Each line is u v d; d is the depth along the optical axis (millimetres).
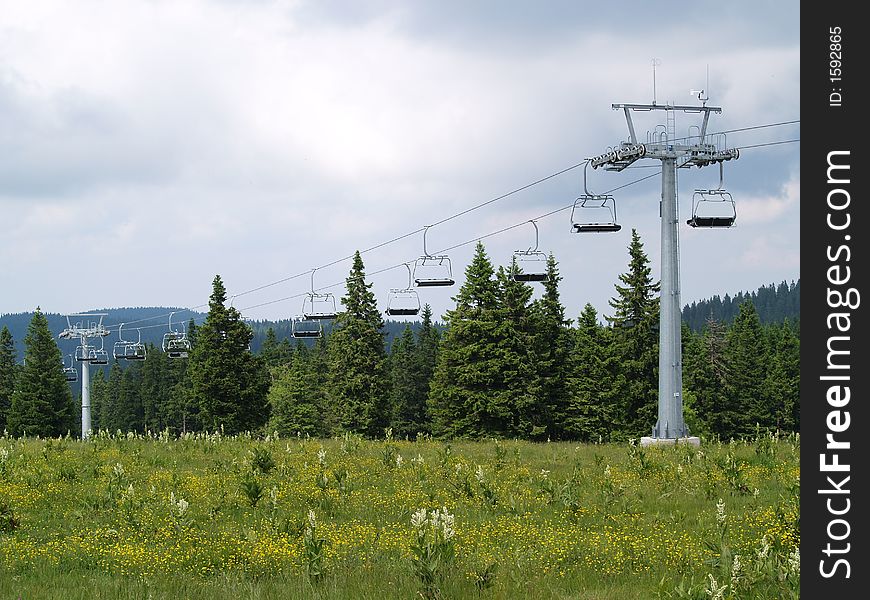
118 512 18516
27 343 89250
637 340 66812
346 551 14680
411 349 99562
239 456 29000
